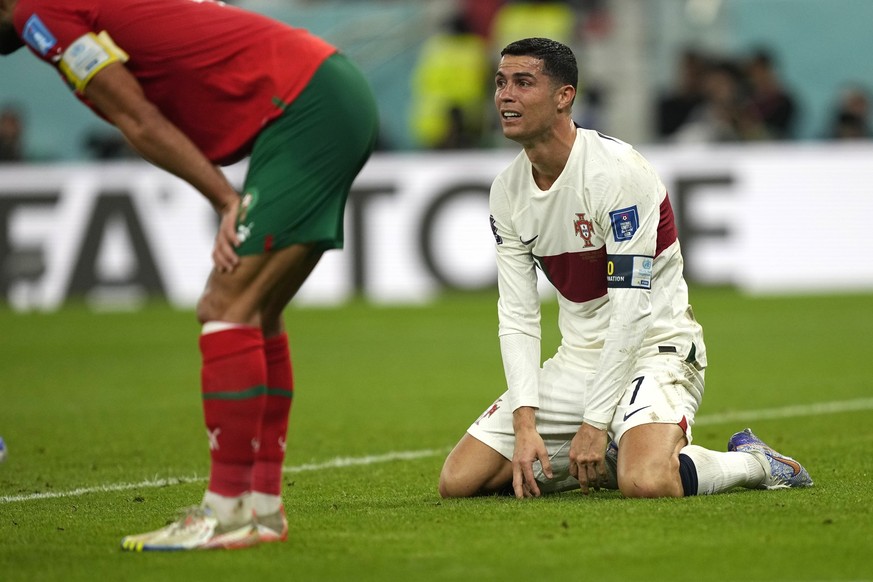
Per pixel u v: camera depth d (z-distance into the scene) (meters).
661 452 17.08
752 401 30.69
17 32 14.26
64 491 20.05
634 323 17.25
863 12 74.38
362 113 14.23
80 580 12.87
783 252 57.03
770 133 66.44
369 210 57.28
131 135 13.98
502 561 13.34
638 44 65.31
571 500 17.33
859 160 57.06
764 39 74.56
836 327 46.50
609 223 17.36
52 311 55.66
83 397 33.47
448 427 27.73
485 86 69.44
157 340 46.09
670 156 56.97
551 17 70.25
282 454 14.89
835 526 14.80
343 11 74.75
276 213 13.80
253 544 14.18
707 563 13.13
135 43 14.02
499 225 18.45
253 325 13.95
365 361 40.47
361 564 13.32
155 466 22.98
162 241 57.06
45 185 57.25
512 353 18.06
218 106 14.12
